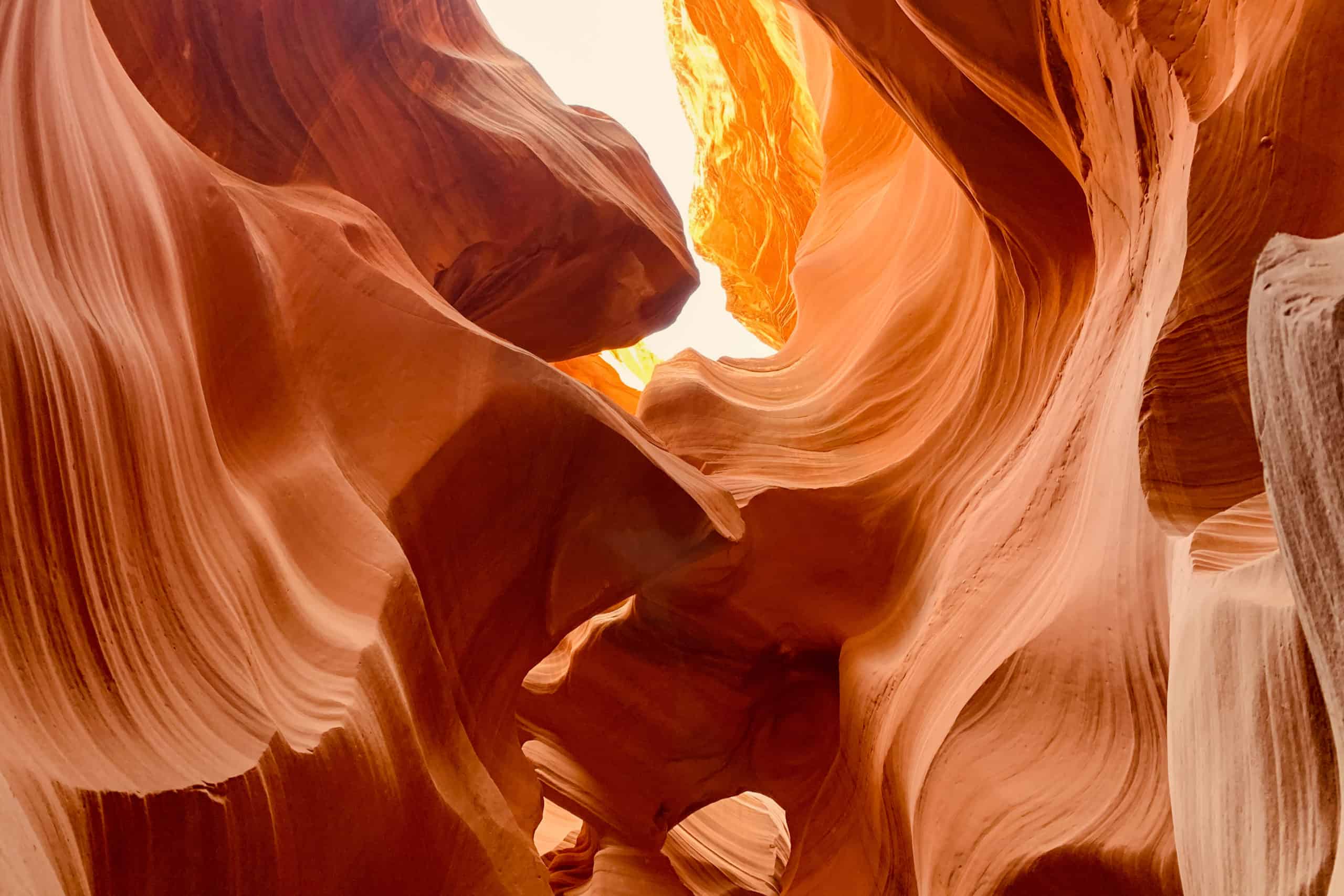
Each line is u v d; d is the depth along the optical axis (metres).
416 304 4.47
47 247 2.57
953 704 3.90
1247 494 2.85
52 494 2.29
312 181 5.09
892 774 4.59
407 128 5.54
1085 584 3.44
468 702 4.49
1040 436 4.39
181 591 2.70
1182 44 3.10
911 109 4.93
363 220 4.91
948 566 4.80
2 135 2.48
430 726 3.74
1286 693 1.84
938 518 5.43
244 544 3.13
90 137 3.02
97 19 4.23
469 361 4.41
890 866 4.95
